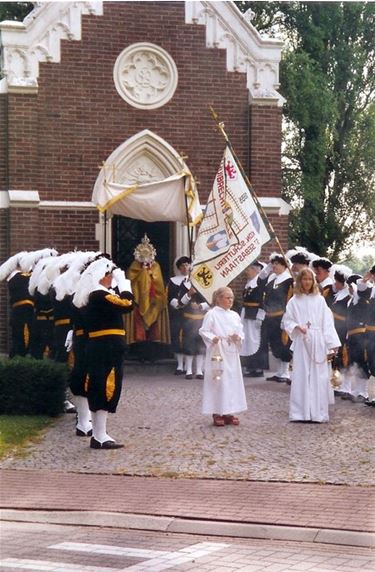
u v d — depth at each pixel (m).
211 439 12.72
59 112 19.56
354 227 33.19
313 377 13.72
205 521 9.29
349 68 31.22
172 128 20.05
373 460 11.45
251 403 15.18
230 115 20.31
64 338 14.84
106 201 18.78
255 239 16.42
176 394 16.16
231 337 13.52
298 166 30.52
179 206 18.95
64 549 8.47
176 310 18.23
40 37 19.44
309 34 30.20
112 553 8.32
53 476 11.25
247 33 20.31
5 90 19.27
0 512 9.91
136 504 9.94
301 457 11.68
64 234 19.55
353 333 15.36
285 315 13.98
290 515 9.35
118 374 12.47
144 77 19.94
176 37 20.05
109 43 19.77
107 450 12.35
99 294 12.34
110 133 19.78
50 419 14.34
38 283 14.99
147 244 19.33
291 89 28.44
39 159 19.47
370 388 16.55
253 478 10.80
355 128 32.25
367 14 31.23
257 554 8.27
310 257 17.45
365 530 8.81
